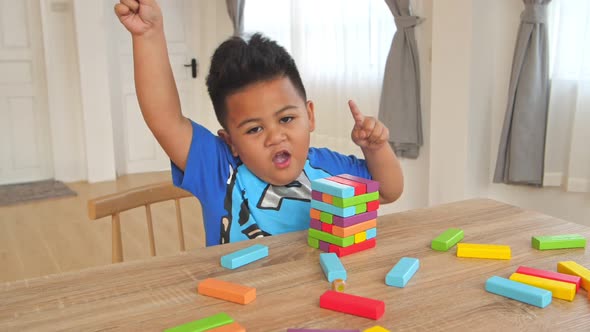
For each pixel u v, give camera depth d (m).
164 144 0.97
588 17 2.19
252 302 0.63
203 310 0.61
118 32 4.79
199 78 5.21
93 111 4.58
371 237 0.81
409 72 2.86
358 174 1.10
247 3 4.52
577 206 2.40
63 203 3.95
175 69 5.11
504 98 2.63
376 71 3.12
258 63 0.90
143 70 0.88
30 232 3.30
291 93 0.93
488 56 2.59
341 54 3.36
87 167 4.65
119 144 4.91
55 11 4.42
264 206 1.01
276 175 0.96
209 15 5.05
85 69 4.49
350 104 0.97
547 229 0.89
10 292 0.66
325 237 0.79
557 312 0.61
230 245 0.82
